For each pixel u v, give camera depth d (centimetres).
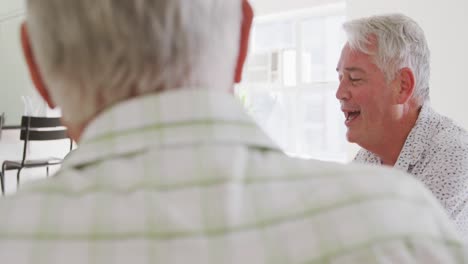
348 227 31
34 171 477
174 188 33
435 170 109
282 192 33
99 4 33
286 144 549
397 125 117
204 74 35
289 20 538
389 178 35
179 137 34
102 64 34
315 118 523
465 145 109
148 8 33
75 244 31
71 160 36
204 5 35
